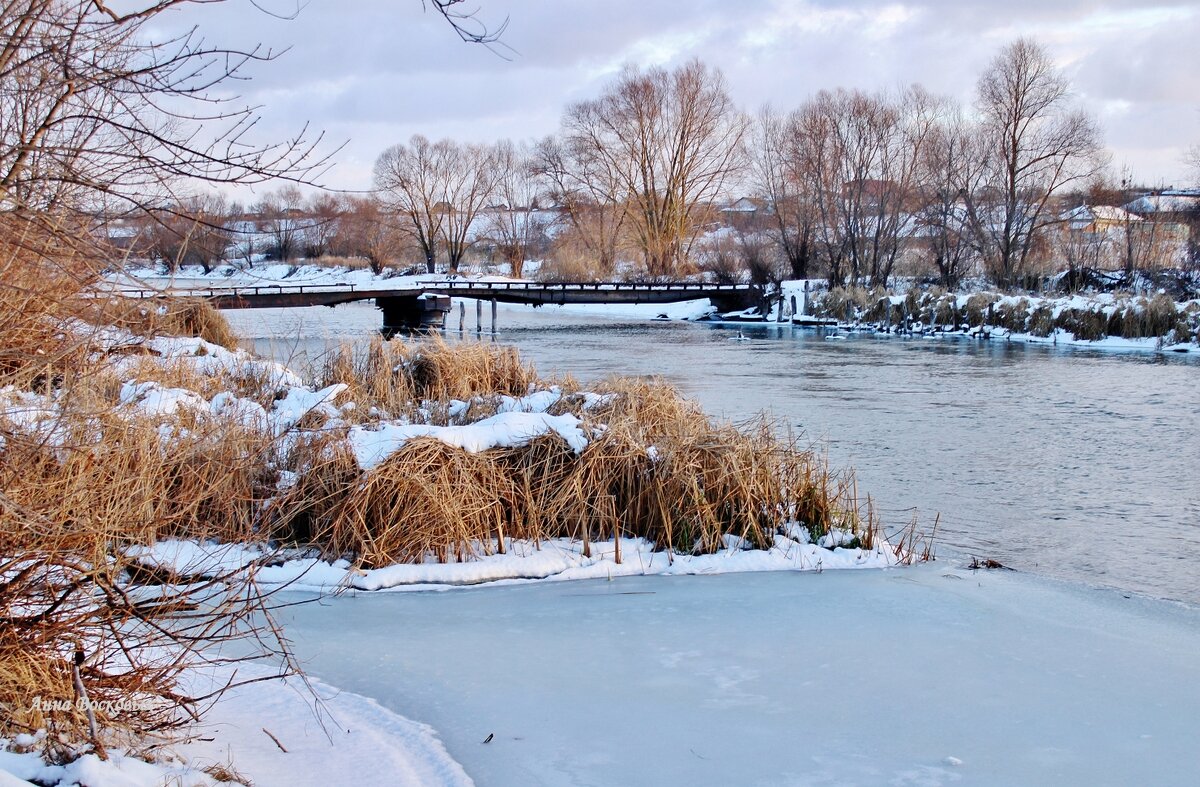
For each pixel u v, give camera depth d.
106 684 4.01
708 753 4.53
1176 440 14.99
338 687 5.28
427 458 8.20
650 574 7.77
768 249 55.84
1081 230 49.88
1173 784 4.26
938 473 12.57
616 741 4.66
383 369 12.66
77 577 3.88
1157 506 10.95
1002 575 7.96
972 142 48.81
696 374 24.22
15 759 3.46
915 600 7.10
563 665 5.68
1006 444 14.58
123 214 3.69
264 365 12.30
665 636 6.23
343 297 36.81
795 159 50.91
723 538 8.40
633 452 8.70
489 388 13.16
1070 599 7.20
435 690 5.27
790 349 32.16
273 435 8.44
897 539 9.39
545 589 7.34
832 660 5.81
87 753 3.55
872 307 42.97
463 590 7.27
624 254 67.62
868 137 49.06
